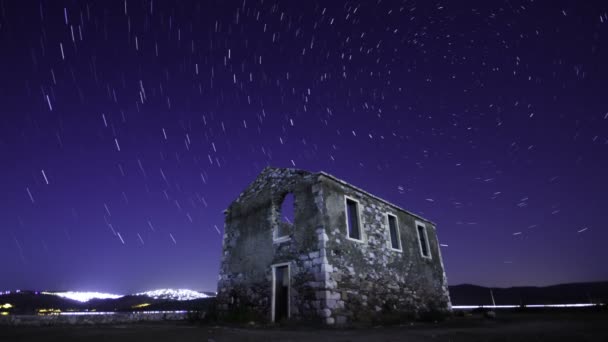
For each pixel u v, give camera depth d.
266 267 11.52
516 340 5.73
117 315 11.55
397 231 14.26
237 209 13.87
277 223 12.23
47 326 9.61
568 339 5.69
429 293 14.70
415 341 5.84
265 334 7.02
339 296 9.93
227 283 12.66
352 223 12.34
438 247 17.44
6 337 6.63
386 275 12.34
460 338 6.20
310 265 10.25
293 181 12.09
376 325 9.77
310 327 8.93
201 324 10.49
